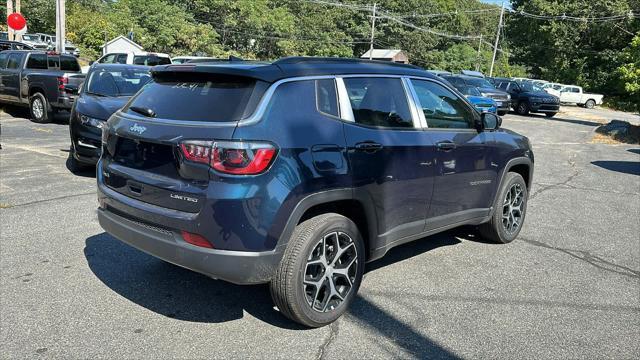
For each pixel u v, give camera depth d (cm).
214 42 5072
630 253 573
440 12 8194
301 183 349
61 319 371
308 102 371
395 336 370
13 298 399
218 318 384
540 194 858
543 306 429
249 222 329
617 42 5319
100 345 340
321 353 343
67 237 534
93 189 729
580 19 5238
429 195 458
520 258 543
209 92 365
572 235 632
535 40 5825
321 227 362
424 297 436
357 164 386
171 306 399
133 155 376
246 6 5572
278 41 5828
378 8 7338
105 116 771
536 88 2805
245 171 327
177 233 342
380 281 466
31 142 1079
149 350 337
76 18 4675
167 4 4881
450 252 553
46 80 1344
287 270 351
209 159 328
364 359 338
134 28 4328
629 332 391
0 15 4459
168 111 369
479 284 469
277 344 352
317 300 376
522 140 593
